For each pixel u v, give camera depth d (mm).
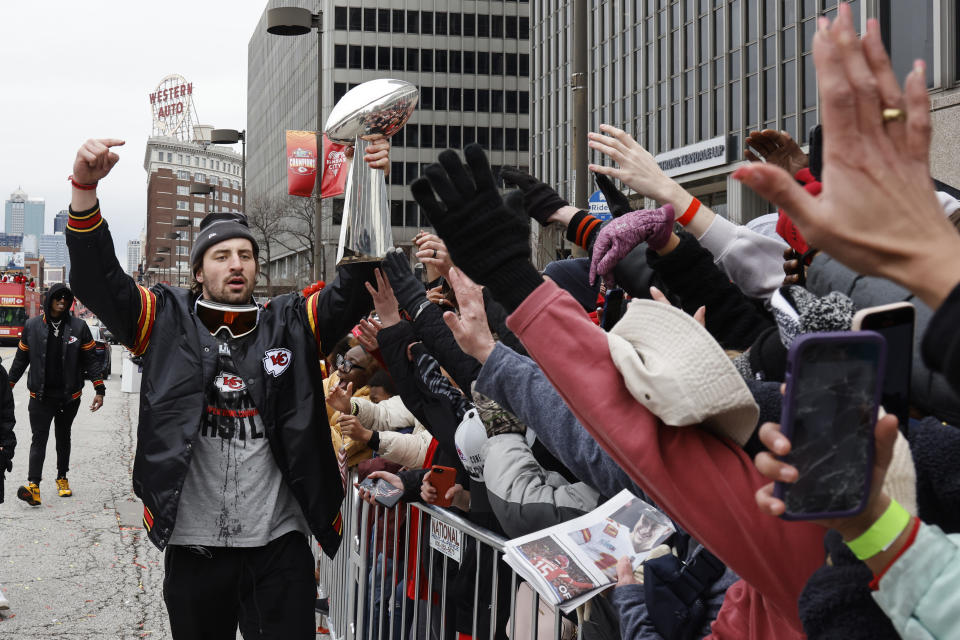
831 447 983
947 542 1021
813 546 1259
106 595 5348
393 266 3029
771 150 2342
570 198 39875
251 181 103875
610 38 37125
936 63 8547
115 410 16141
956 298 870
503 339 2631
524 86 64375
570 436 2018
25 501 7957
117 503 8039
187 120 167500
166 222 146625
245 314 3176
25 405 16609
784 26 26672
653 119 33750
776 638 1500
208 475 3090
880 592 1031
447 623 3031
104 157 2832
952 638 979
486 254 1414
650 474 1291
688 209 2186
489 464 2652
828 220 914
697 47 30781
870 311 1062
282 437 3119
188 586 3096
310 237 50156
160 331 3123
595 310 2912
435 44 63406
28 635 4613
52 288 8070
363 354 4523
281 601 3105
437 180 1412
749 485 1272
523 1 64562
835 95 907
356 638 4027
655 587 1817
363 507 3877
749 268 2113
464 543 2934
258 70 100312
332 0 62656
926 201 905
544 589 2070
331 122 3031
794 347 971
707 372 1235
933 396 1192
